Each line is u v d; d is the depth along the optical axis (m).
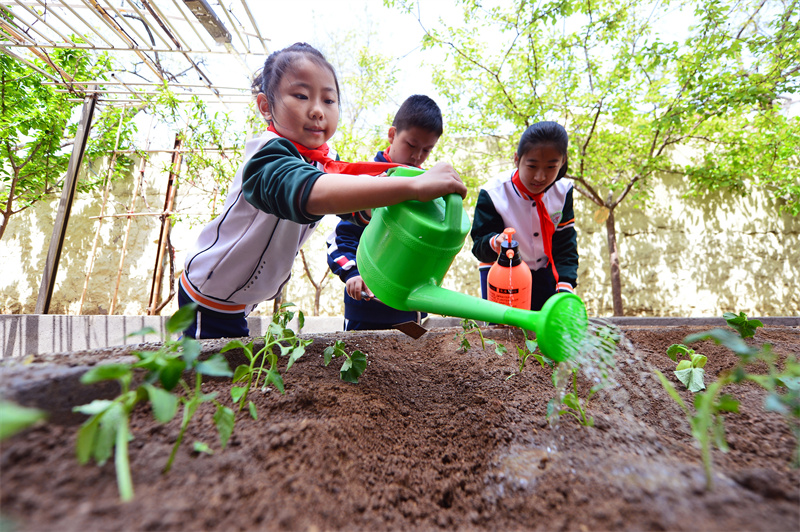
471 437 0.94
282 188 0.96
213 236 1.52
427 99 2.11
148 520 0.49
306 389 1.01
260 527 0.53
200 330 1.58
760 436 0.86
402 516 0.68
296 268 5.65
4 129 4.79
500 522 0.66
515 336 1.75
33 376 0.72
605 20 4.07
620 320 2.67
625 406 1.09
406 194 0.89
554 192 2.16
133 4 3.21
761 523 0.53
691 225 5.68
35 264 5.88
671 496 0.61
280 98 1.32
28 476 0.53
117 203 5.86
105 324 2.93
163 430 0.71
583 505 0.63
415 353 1.54
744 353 0.69
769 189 5.62
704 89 4.02
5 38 3.66
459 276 5.64
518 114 4.46
